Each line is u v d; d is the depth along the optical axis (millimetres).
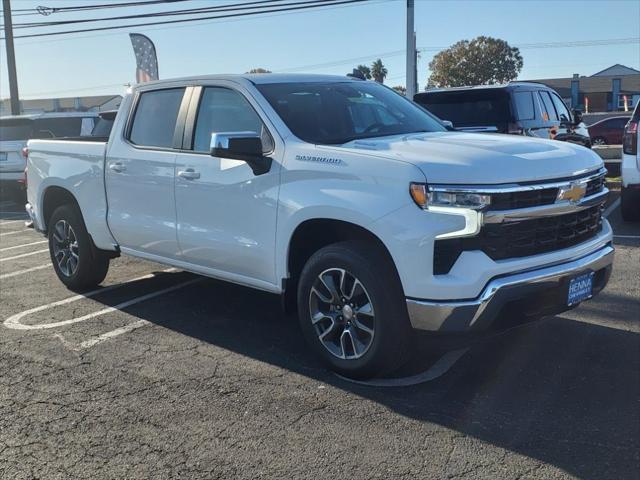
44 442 3664
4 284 7164
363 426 3734
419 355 4766
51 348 5098
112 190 5871
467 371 4469
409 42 18000
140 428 3787
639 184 9141
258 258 4691
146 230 5562
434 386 4246
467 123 10180
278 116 4711
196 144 5207
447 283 3723
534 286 3857
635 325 5293
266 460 3416
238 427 3764
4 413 4020
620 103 64500
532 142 4512
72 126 15312
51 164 6586
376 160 4012
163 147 5457
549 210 3955
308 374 4484
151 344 5137
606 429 3643
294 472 3301
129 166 5637
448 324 3766
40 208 6855
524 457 3379
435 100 10555
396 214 3838
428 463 3344
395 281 3996
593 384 4223
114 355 4922
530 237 3941
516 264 3832
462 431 3656
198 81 5324
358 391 4195
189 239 5176
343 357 4320
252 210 4660
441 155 3967
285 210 4414
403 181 3832
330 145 4422
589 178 4273
